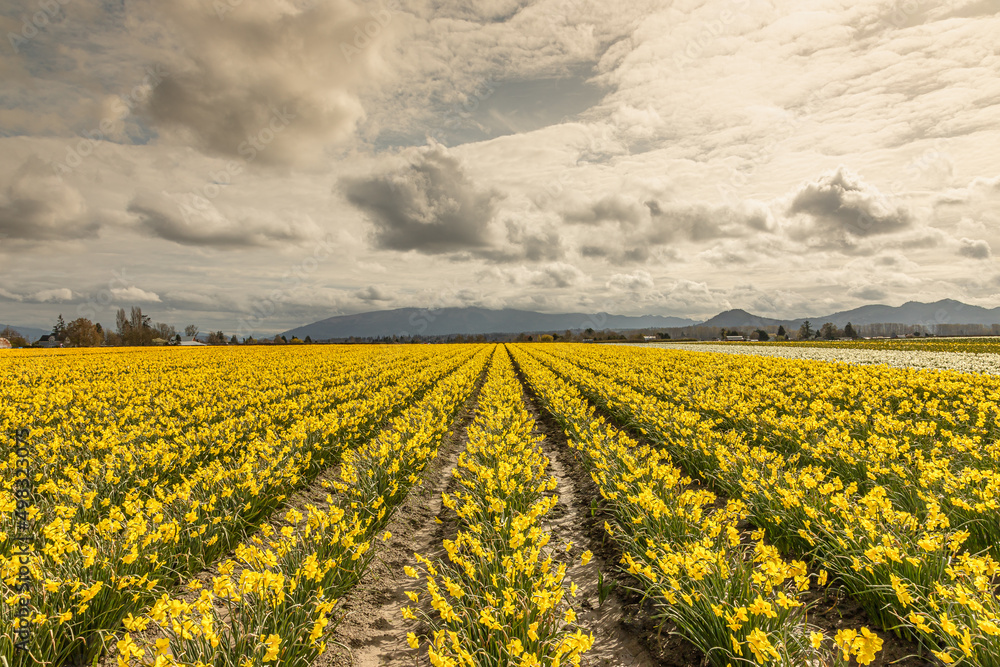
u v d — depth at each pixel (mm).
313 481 8172
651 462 6449
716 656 3406
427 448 8500
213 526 5391
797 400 12328
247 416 11539
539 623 3613
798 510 4965
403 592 5117
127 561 4137
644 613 4406
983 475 4746
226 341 92438
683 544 4477
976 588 3236
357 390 17344
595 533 6293
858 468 6289
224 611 4367
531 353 46562
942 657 2982
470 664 3055
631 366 24312
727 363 24781
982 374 16094
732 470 6574
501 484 6262
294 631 3537
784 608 3438
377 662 3992
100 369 27844
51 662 3490
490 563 4359
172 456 7500
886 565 3811
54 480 6727
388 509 6520
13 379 21891
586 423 10555
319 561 4441
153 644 3842
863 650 2609
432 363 32312
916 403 10250
